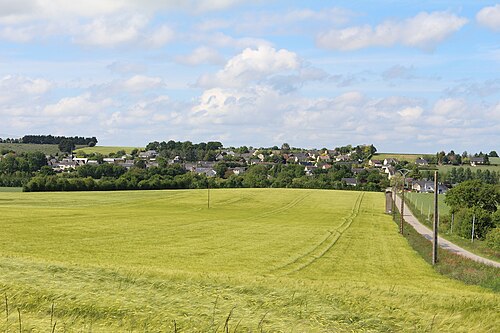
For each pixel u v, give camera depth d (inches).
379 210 4648.1
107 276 745.0
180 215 3757.4
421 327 597.3
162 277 768.9
